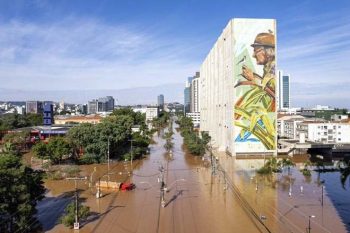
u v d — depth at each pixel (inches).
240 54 5433.1
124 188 3336.6
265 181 3703.3
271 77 5467.5
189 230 2263.8
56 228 2327.8
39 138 6776.6
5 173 2194.9
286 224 2347.4
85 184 3597.4
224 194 3157.0
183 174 4116.6
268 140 5511.8
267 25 5433.1
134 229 2294.5
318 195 3110.2
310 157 5546.3
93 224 2396.7
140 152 5625.0
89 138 4933.6
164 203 2859.3
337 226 2301.9
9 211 2124.8
